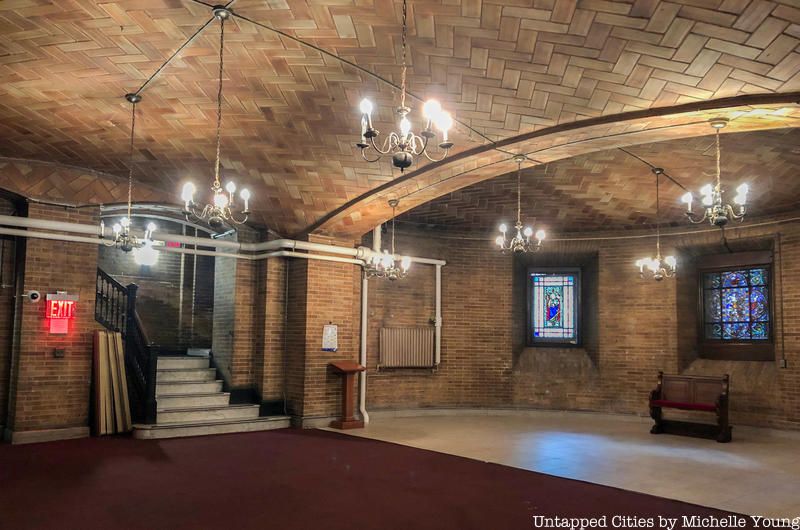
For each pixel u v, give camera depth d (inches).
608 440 366.0
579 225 472.1
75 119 280.8
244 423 374.3
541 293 506.6
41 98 259.0
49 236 338.0
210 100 261.6
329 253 412.5
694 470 285.4
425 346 473.1
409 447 332.2
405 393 467.5
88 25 204.7
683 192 391.2
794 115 233.6
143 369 367.2
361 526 197.6
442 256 490.6
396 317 469.1
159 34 211.3
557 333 498.6
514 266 501.0
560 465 291.3
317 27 205.9
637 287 465.4
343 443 340.8
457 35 205.8
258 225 411.2
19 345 328.8
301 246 399.9
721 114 236.5
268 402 402.0
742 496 240.1
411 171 325.7
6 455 294.5
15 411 325.4
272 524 198.1
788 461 310.7
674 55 200.5
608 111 247.3
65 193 343.3
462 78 233.5
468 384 483.8
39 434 328.5
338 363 401.4
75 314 345.4
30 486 240.1
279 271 413.7
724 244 434.3
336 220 393.4
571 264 500.4
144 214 420.2
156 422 354.9
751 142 305.1
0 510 208.5
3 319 336.5
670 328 450.0
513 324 494.0
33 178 334.6
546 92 237.1
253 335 412.8
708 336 451.5
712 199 263.0
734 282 441.4
